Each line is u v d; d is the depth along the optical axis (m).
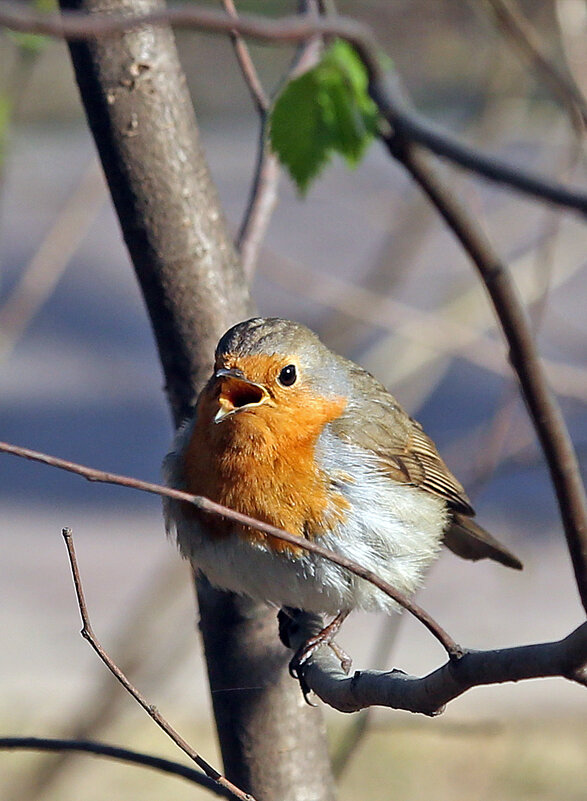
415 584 7.75
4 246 30.42
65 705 15.08
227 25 3.71
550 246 10.02
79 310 30.25
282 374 7.08
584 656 4.20
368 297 11.66
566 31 9.08
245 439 6.94
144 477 22.06
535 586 18.45
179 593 11.63
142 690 11.52
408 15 13.06
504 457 12.38
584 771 14.18
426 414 23.58
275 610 7.04
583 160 10.26
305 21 3.87
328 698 6.01
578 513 4.59
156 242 6.95
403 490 7.96
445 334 11.56
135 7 6.54
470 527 9.05
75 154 31.19
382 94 3.84
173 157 6.87
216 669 6.97
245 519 4.51
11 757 14.21
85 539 20.30
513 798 13.95
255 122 33.81
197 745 14.87
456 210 3.99
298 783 6.84
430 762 14.46
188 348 7.11
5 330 12.07
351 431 7.49
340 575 7.12
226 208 28.80
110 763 14.53
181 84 6.88
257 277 28.00
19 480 22.44
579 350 21.59
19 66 9.88
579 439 19.30
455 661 4.67
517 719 15.05
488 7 7.53
